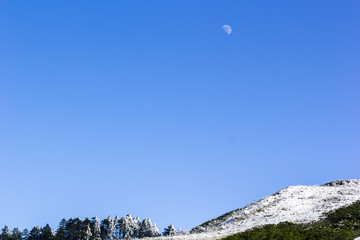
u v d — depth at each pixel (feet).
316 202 198.70
